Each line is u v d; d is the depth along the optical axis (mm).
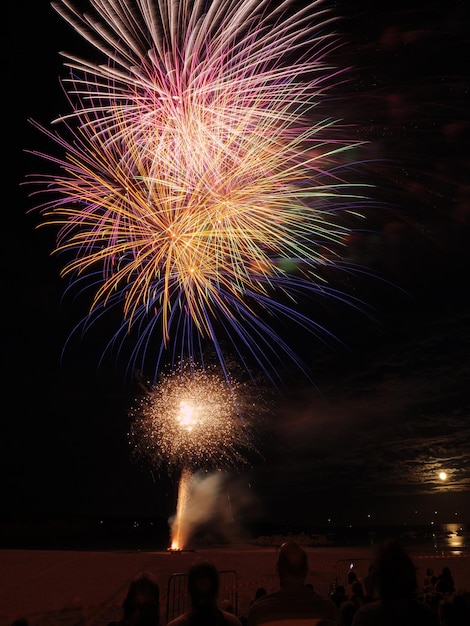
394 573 3543
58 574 18672
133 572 19953
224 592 16641
